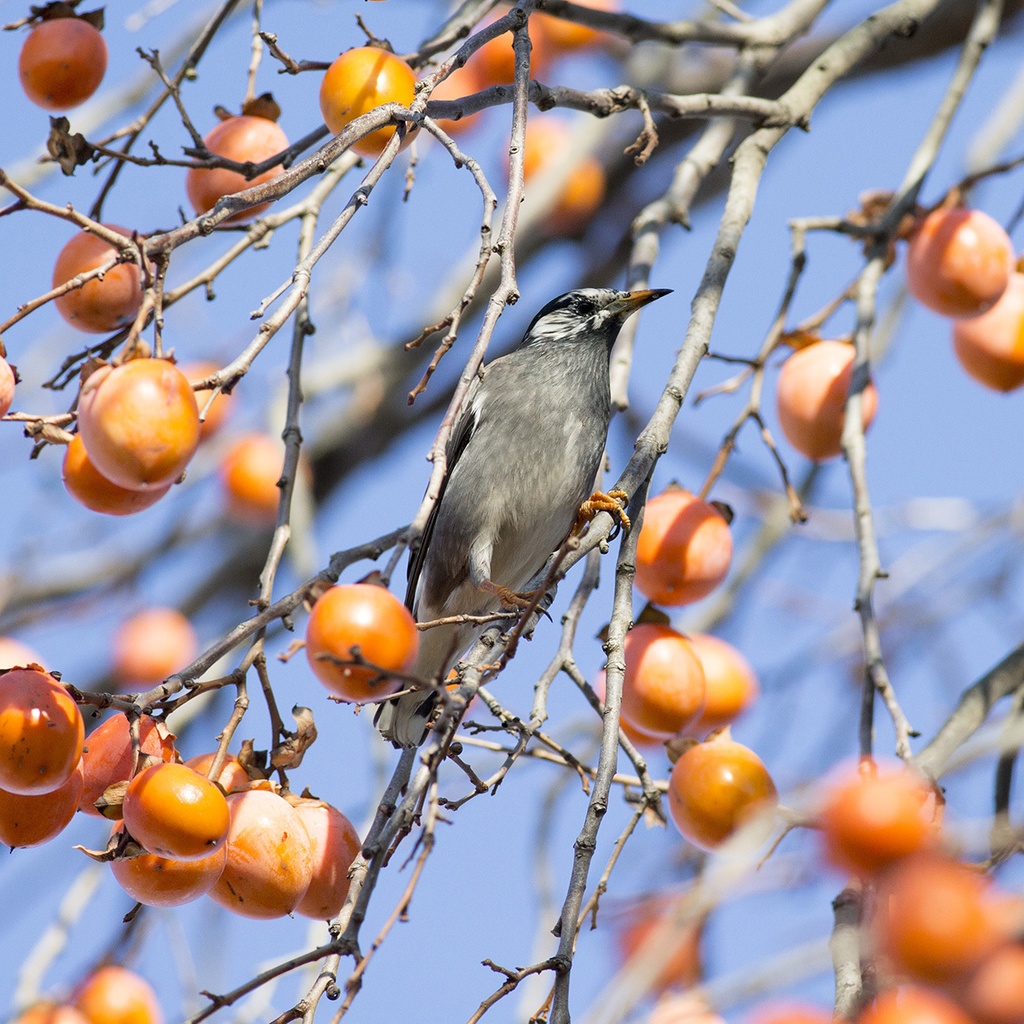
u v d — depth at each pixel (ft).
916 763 23.65
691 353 28.45
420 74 34.04
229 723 22.16
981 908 17.22
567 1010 19.27
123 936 26.89
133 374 20.20
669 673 27.02
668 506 29.25
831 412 31.42
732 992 20.40
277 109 29.81
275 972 20.12
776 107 34.09
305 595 21.11
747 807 24.53
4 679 20.17
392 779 24.09
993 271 30.37
